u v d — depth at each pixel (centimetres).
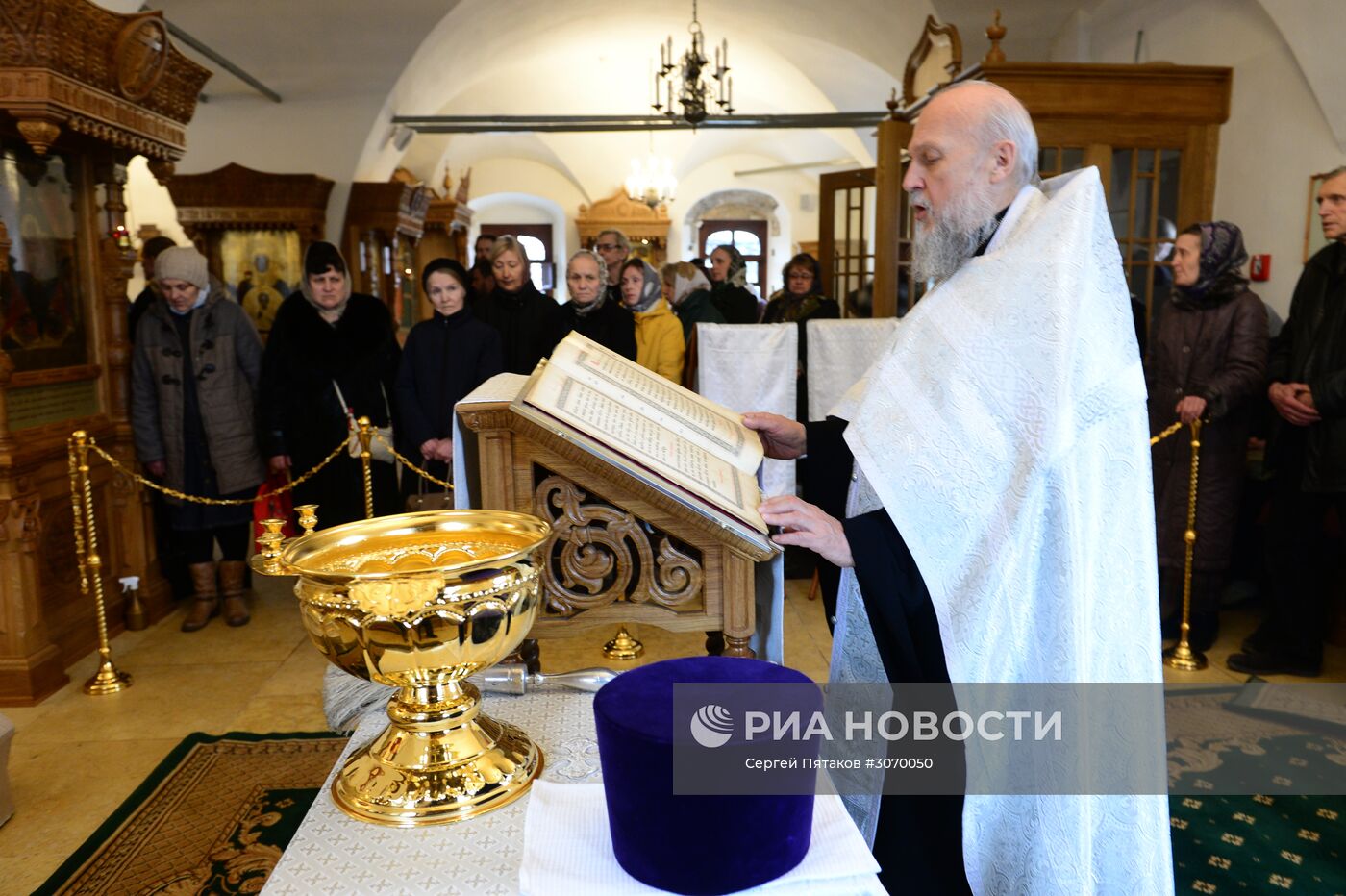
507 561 94
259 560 94
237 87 750
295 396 400
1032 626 124
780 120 848
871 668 149
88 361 387
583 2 880
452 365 390
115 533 403
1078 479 123
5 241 306
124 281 396
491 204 1688
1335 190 311
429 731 98
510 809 94
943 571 123
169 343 394
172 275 383
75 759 285
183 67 380
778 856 78
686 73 733
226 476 397
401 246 984
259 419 398
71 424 370
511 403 110
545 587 121
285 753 285
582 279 406
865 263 712
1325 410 312
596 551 120
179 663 364
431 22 739
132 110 356
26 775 275
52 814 253
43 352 354
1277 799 250
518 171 1612
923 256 145
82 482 339
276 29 730
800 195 1697
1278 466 345
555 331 413
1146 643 129
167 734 303
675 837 76
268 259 774
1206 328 355
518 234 1698
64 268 369
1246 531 425
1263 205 456
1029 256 128
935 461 124
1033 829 127
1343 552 367
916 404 127
